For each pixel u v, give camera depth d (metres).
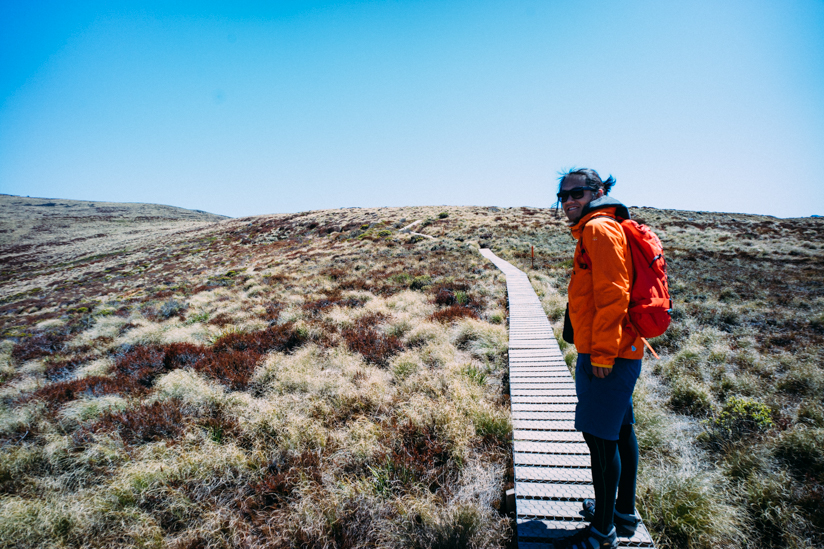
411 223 37.41
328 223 43.78
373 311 10.28
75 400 5.48
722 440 3.91
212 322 10.83
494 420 4.10
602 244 1.68
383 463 3.56
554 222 32.81
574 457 3.28
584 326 1.88
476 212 41.78
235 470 3.70
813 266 17.70
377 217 42.81
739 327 8.04
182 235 54.25
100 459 3.96
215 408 5.04
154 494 3.34
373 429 4.14
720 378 5.57
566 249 22.62
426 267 18.19
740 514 2.82
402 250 24.58
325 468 3.62
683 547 2.60
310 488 3.30
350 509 3.04
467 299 10.90
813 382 5.02
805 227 33.25
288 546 2.75
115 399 5.40
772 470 3.34
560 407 4.31
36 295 28.36
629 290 1.70
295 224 46.28
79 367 7.90
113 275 32.06
